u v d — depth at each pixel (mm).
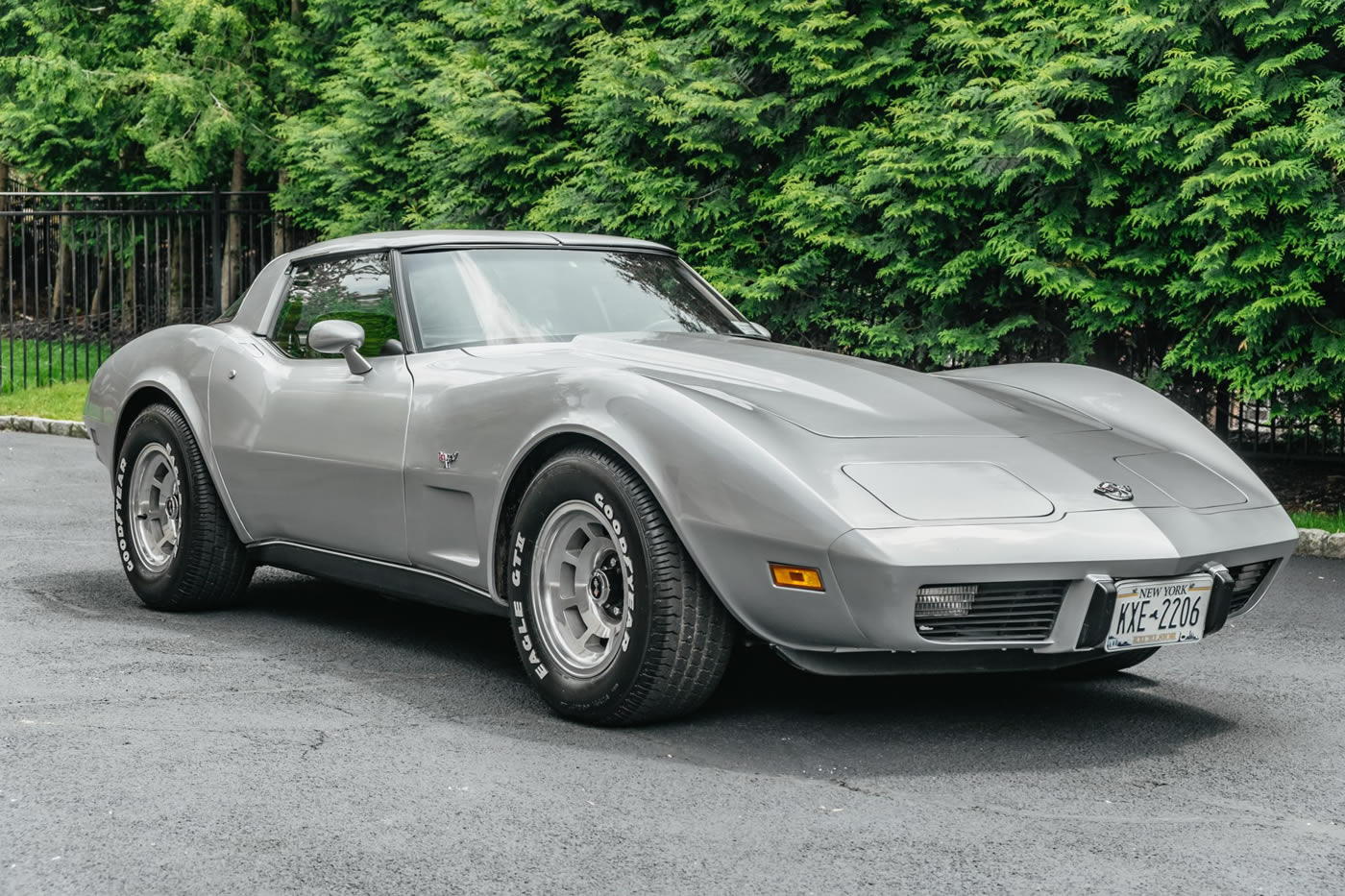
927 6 9641
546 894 2750
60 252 15648
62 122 17797
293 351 5148
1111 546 3592
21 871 2828
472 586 4336
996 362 9914
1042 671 4797
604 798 3332
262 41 16031
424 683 4426
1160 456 4215
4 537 7098
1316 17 8156
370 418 4625
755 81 10664
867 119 10312
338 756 3625
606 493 3838
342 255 5137
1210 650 5203
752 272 10453
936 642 3541
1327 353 8078
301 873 2836
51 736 3750
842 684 4535
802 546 3502
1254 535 3953
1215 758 3811
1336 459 9281
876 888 2812
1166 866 2973
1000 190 8820
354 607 5660
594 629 3988
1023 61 9203
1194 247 8695
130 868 2850
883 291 10156
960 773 3609
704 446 3680
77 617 5332
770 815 3238
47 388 14312
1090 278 8922
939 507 3578
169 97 15492
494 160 11898
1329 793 3516
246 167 17078
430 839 3037
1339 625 5672
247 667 4586
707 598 3775
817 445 3750
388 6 14156
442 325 4695
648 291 5102
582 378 4000
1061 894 2803
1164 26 8344
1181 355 8727
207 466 5309
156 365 5609
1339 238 7750
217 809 3205
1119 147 8664
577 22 11711
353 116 13266
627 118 10688
